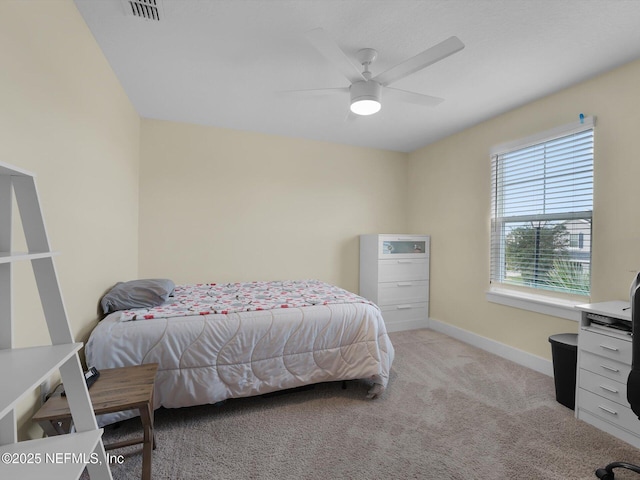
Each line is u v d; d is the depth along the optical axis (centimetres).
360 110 212
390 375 253
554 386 234
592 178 229
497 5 159
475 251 332
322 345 214
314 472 147
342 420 189
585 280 236
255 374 196
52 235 144
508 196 299
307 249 389
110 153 225
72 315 165
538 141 265
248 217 361
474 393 224
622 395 171
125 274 271
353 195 412
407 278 387
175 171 331
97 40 192
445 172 375
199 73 231
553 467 151
